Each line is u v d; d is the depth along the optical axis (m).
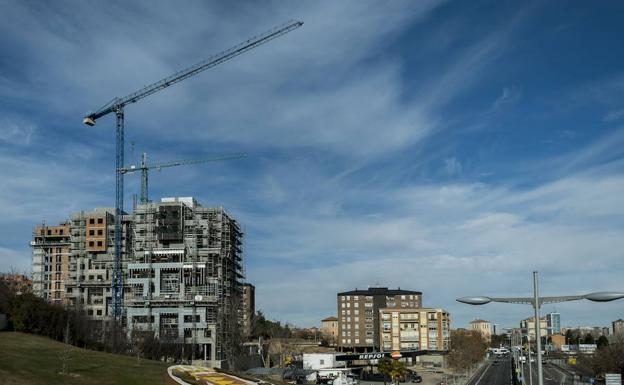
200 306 170.00
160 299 171.12
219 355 165.88
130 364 84.50
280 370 146.62
